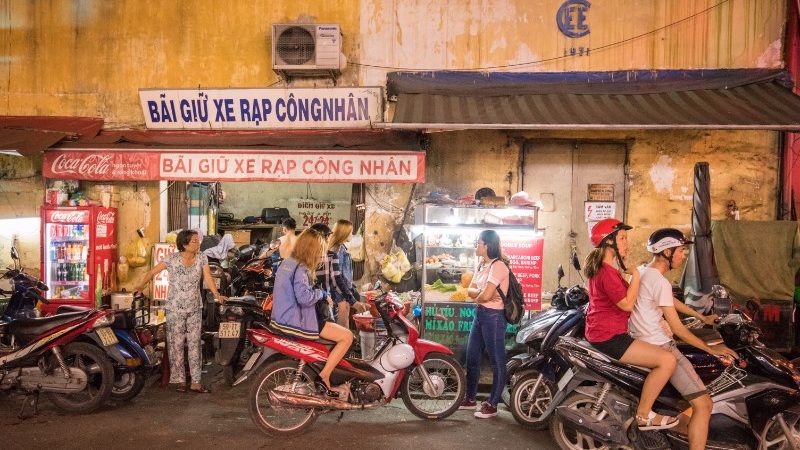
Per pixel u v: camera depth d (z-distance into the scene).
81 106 9.10
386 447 5.34
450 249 7.22
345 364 5.68
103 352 6.16
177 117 8.80
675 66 8.39
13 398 6.53
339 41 8.41
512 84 8.40
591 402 5.09
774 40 8.27
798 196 8.45
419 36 8.66
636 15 8.42
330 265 6.94
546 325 5.83
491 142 8.63
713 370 5.17
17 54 9.14
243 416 6.07
